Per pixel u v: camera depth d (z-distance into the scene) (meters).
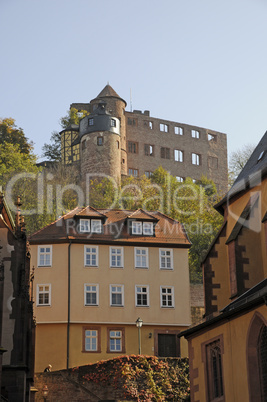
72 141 104.56
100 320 45.38
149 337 45.72
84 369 37.88
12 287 30.09
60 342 44.53
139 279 47.00
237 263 30.42
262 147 35.59
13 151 90.69
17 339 29.23
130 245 47.69
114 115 110.12
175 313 46.75
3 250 30.64
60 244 46.78
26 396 31.23
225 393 24.48
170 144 117.38
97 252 47.06
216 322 25.39
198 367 27.03
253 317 22.88
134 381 37.22
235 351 24.02
